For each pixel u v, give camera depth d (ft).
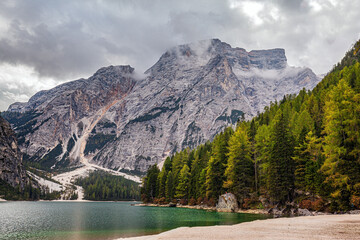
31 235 119.34
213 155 310.24
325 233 76.28
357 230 80.79
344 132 142.10
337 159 142.31
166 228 135.85
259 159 229.25
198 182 323.57
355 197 133.18
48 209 333.21
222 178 261.24
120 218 195.93
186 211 253.03
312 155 184.24
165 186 397.80
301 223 101.81
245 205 218.79
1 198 627.05
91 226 149.79
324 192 165.99
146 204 426.92
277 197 197.06
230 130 333.62
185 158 401.70
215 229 97.14
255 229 92.07
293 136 216.33
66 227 146.41
